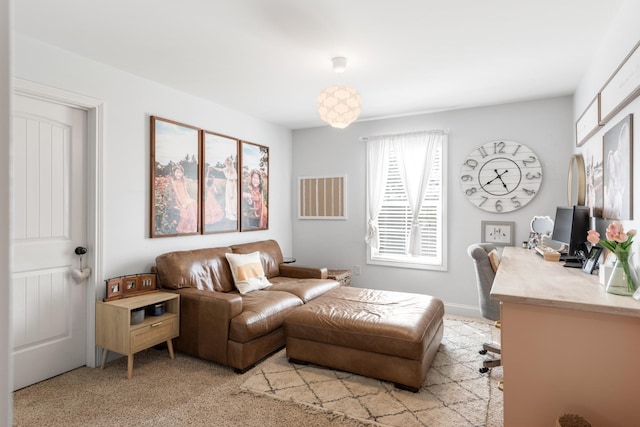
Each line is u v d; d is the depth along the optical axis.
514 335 1.68
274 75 3.19
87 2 2.06
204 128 3.88
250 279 3.63
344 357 2.65
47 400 2.35
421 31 2.41
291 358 2.89
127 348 2.64
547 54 2.76
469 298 4.18
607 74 2.42
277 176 5.03
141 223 3.23
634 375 1.50
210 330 2.86
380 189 4.64
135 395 2.41
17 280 2.51
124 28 2.36
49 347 2.67
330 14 2.20
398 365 2.46
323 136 5.08
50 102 2.67
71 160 2.81
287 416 2.17
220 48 2.65
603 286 1.82
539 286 1.83
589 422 1.55
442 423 2.09
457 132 4.23
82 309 2.87
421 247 4.47
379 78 3.26
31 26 2.33
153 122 3.29
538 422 1.64
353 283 4.88
